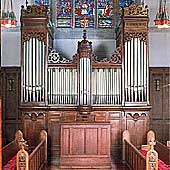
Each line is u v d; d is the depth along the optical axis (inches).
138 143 645.3
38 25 649.6
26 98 649.0
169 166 488.1
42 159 576.7
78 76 651.5
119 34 692.7
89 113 645.9
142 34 652.1
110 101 650.2
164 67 759.1
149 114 695.1
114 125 645.9
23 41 650.2
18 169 417.7
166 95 761.0
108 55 748.6
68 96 652.1
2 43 754.8
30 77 647.8
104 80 652.1
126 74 650.2
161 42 761.6
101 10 759.7
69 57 748.6
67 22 756.6
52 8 755.4
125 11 653.3
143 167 441.4
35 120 647.8
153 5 759.7
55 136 644.7
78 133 570.9
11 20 649.6
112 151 642.2
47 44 652.1
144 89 649.0
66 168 555.2
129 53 651.5
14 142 572.7
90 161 567.5
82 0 761.6
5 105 755.4
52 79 652.1
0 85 717.3
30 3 749.9
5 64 755.4
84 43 654.5
